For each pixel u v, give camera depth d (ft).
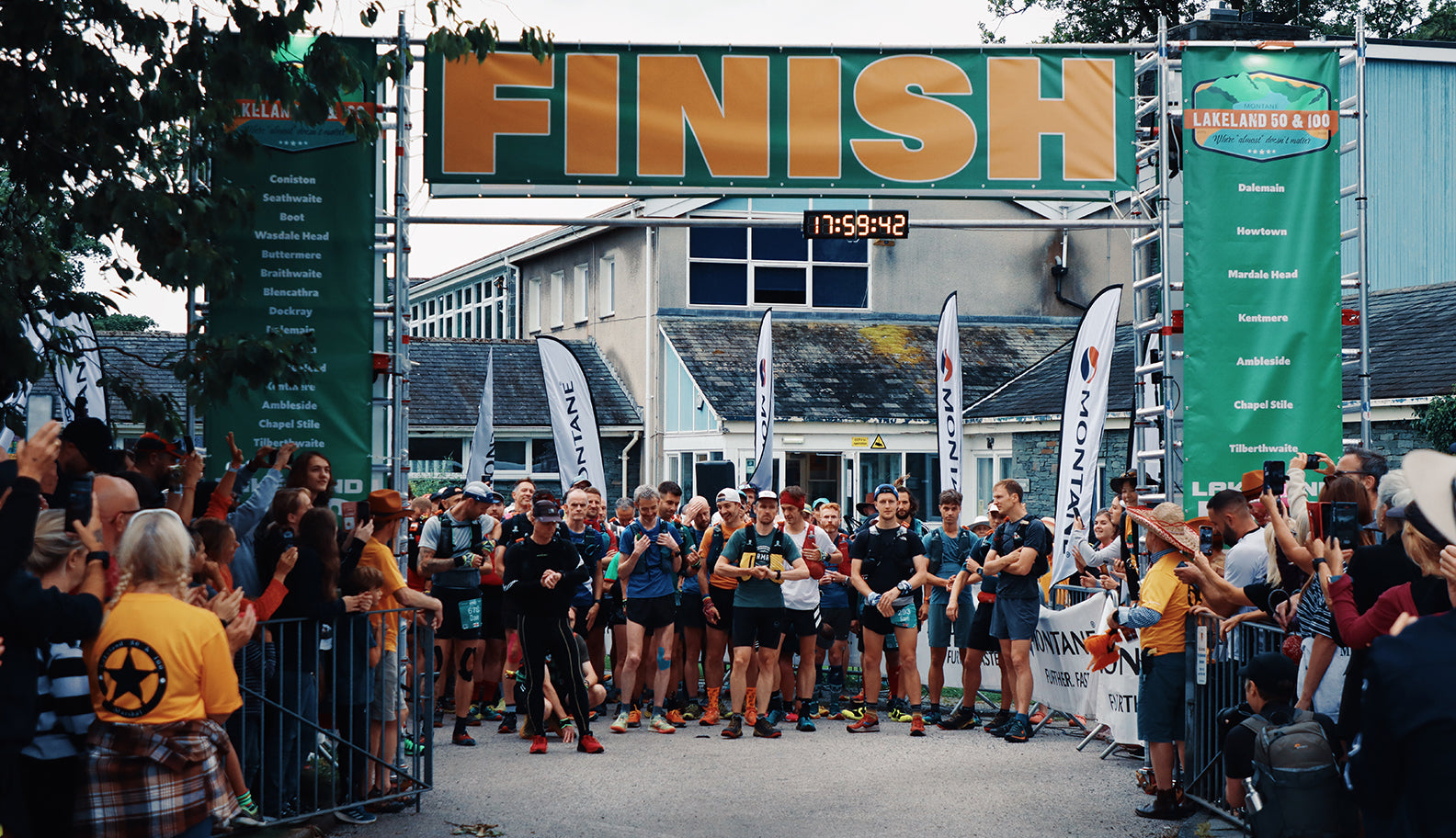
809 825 24.13
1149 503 38.24
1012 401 77.20
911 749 32.30
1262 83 35.83
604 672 38.50
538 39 28.55
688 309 82.58
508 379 86.74
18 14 24.45
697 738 33.91
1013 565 33.37
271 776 21.80
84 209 25.80
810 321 84.64
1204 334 35.50
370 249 32.73
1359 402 36.22
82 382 30.42
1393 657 11.78
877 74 36.47
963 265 87.61
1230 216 35.65
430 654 25.29
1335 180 35.83
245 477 24.22
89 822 14.88
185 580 15.92
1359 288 36.78
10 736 13.92
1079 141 36.99
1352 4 100.17
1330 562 19.02
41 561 14.75
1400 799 11.93
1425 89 69.46
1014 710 35.12
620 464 83.30
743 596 34.24
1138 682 26.81
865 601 35.29
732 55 36.06
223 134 27.84
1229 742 18.94
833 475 77.92
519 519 33.17
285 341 27.02
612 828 23.81
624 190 35.81
